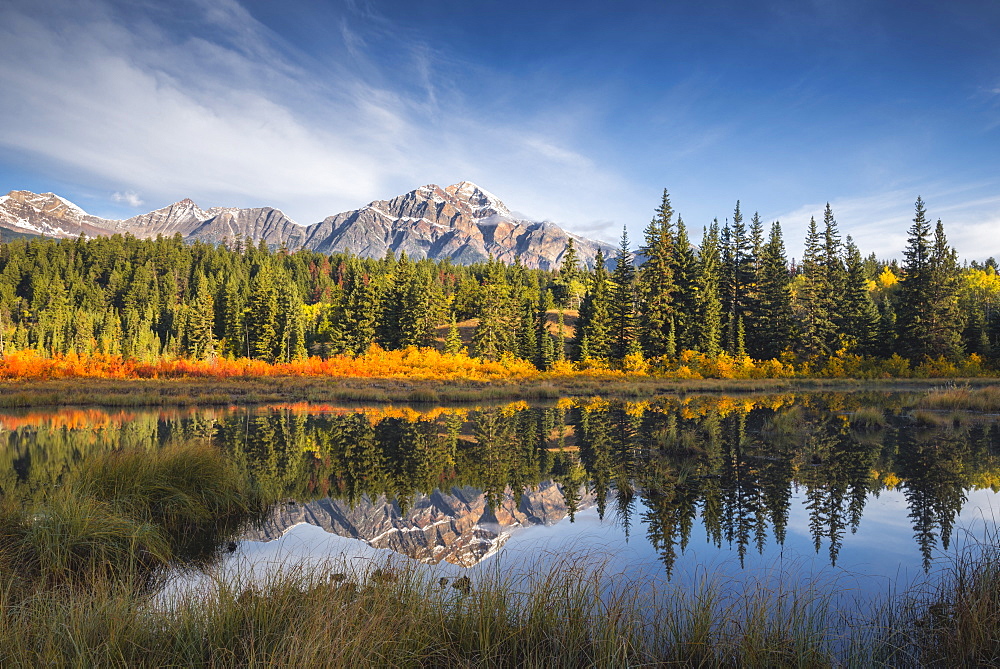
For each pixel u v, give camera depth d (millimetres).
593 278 66750
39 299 112438
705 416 22453
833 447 14258
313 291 127750
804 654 3826
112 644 3648
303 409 29766
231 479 9445
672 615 4488
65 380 50094
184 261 137625
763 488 10164
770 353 56062
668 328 57531
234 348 77125
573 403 30953
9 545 5695
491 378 51250
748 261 60562
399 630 4008
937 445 14305
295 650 3477
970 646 3932
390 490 10898
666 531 7711
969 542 7035
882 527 7742
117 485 8141
